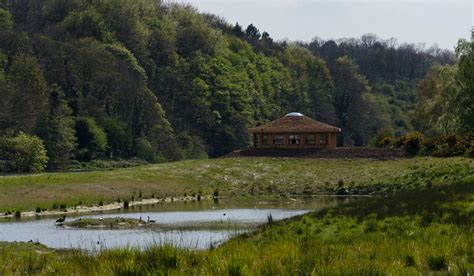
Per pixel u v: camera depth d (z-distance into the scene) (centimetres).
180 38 18700
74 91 13812
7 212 5088
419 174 7319
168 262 1819
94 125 12862
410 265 1867
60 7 17800
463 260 1855
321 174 8088
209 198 6988
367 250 2017
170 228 4147
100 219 4438
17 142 10175
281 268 1692
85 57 13988
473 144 8006
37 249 2923
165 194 6869
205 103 16012
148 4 19750
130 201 6244
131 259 1775
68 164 11844
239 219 4728
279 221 3447
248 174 8200
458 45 8356
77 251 2275
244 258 1788
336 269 1602
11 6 17600
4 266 2047
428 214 2941
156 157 13625
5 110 11312
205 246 3030
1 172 9869
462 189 3966
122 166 12538
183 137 15025
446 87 8850
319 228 2972
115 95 14000
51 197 5806
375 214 3164
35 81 11938
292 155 9312
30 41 14238
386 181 7394
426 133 11294
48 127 11706
